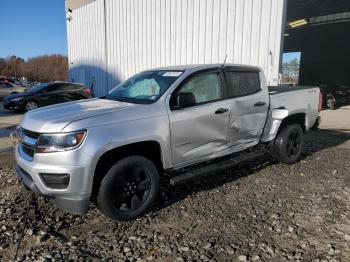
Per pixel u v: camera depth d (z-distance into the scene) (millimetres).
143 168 4059
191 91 4582
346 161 6375
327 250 3365
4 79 27516
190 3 12828
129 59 16672
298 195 4746
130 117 3939
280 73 10500
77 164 3543
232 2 11398
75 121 3650
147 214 4176
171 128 4242
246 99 5164
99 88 19672
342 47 25562
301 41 28641
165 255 3309
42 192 3668
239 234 3693
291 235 3660
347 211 4227
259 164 6145
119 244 3512
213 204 4461
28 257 3252
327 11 23391
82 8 20359
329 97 17266
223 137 4898
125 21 16531
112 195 3842
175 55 13836
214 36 12156
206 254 3312
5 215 4109
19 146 4094
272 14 10367
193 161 4602
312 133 9359
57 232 3760
